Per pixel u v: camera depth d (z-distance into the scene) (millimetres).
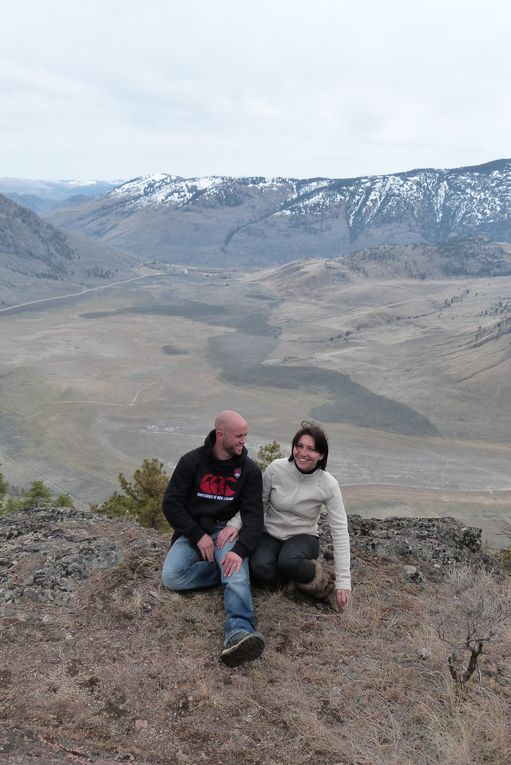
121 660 3959
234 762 3117
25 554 5598
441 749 3135
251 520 4762
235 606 4262
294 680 3850
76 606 4641
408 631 4461
